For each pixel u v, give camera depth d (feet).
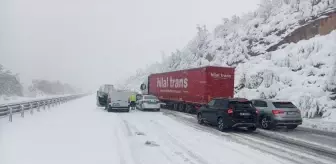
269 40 103.91
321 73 68.85
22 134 35.58
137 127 45.85
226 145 32.53
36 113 63.41
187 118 61.77
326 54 73.56
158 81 101.14
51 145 29.40
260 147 31.78
